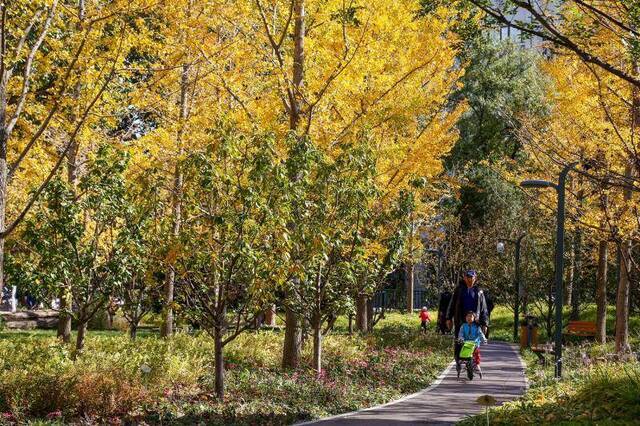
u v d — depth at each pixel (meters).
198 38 14.27
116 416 10.12
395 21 14.56
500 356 22.95
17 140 13.88
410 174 17.00
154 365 12.30
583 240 26.33
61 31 12.16
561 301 15.77
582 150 16.12
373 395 12.69
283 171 10.78
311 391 12.21
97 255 14.38
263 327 26.48
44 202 13.80
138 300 17.50
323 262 13.13
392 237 14.84
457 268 39.72
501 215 38.97
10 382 10.43
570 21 9.97
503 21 9.19
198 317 11.78
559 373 14.62
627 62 11.21
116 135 16.72
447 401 12.29
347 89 14.69
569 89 15.34
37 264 14.39
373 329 29.12
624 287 19.30
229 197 10.74
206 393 11.55
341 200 13.01
